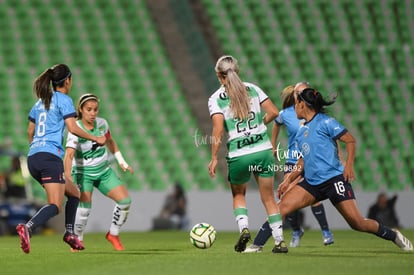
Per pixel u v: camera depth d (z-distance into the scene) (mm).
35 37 89125
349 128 85312
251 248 30344
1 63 85688
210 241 31641
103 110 83312
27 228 26922
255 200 69812
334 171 28562
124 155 79312
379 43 94438
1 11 90625
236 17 94062
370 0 97062
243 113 28219
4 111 81000
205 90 86500
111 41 90000
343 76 90438
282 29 93688
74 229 32125
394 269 22203
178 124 83125
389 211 68000
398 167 83188
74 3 92688
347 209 28594
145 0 94188
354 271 21594
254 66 89750
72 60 87375
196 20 93625
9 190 64875
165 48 90062
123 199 33312
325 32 94125
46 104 28125
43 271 22797
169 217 68688
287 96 34969
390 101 88688
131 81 86438
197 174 79000
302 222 67062
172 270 22266
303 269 22297
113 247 37156
